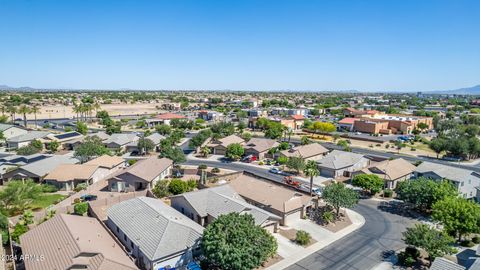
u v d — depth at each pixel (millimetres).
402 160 74250
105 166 70375
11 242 36781
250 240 32812
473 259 32406
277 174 76688
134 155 94500
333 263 37750
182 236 35938
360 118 153125
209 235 33125
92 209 47219
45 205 53344
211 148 98375
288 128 135500
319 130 136875
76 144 99312
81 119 164500
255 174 70438
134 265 32562
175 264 34469
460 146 90938
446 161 90875
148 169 65312
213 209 44562
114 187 61500
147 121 150125
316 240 43312
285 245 41688
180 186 58594
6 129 102625
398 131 141875
